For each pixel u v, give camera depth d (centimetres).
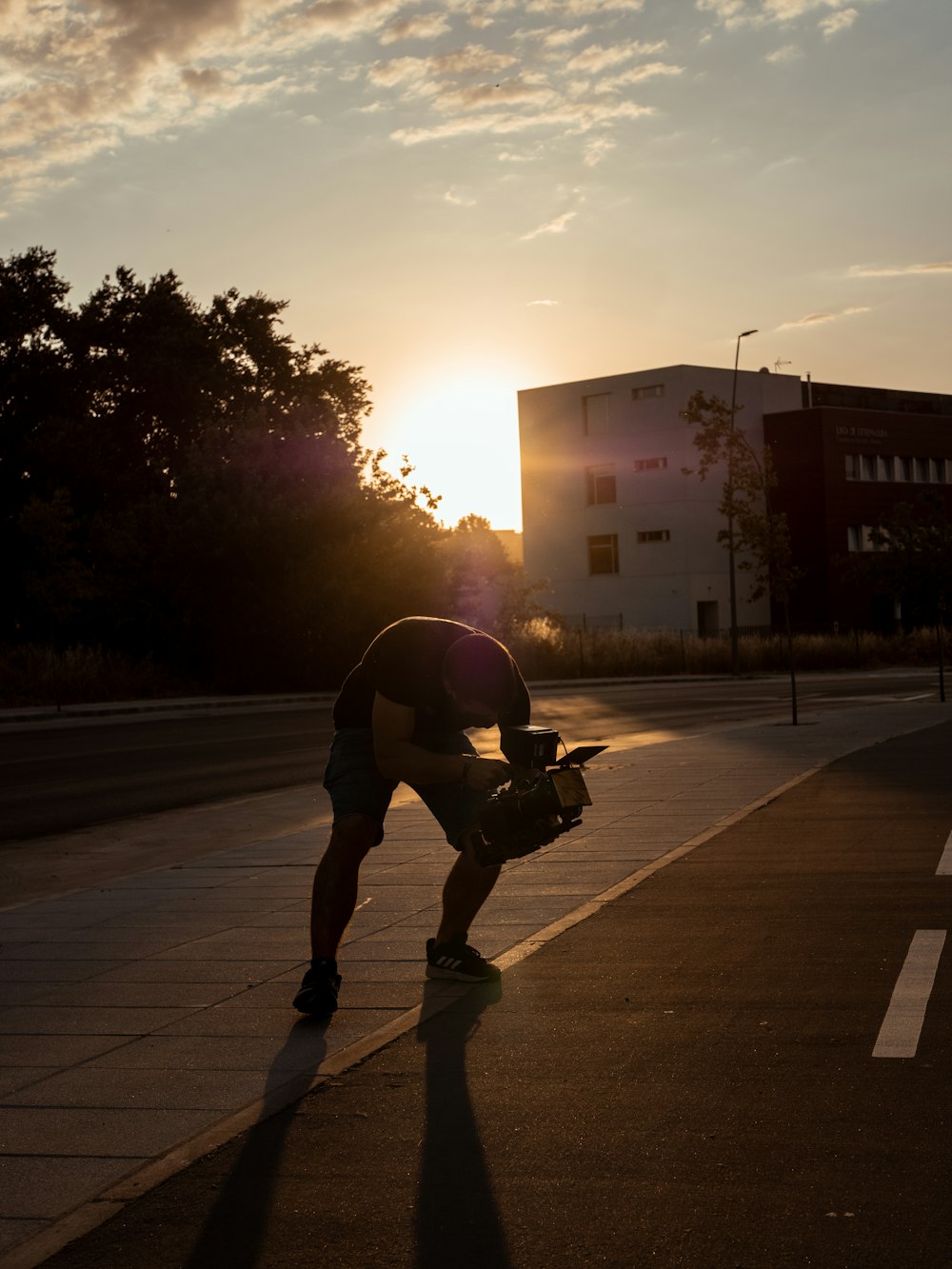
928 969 588
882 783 1312
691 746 1820
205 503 4062
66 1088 473
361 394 5622
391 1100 445
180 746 2239
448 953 601
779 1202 352
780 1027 509
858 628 6931
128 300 5059
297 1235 346
